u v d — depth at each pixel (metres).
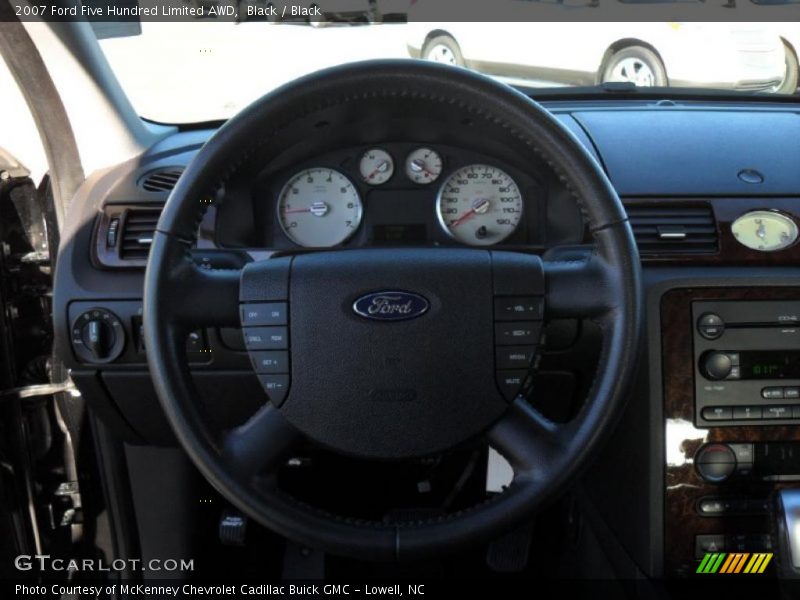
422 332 1.15
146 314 1.14
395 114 1.57
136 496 1.95
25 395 1.63
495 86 1.15
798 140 1.75
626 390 1.14
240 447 1.16
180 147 1.79
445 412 1.16
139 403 1.65
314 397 1.16
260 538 2.08
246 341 1.16
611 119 1.85
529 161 1.65
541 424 1.17
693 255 1.57
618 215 1.15
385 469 2.04
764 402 1.47
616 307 1.15
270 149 1.56
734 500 1.50
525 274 1.16
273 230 1.71
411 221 1.72
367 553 1.12
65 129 1.65
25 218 1.65
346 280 1.16
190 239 1.17
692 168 1.67
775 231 1.60
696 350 1.47
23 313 1.66
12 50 1.51
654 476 1.50
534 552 2.13
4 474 1.59
